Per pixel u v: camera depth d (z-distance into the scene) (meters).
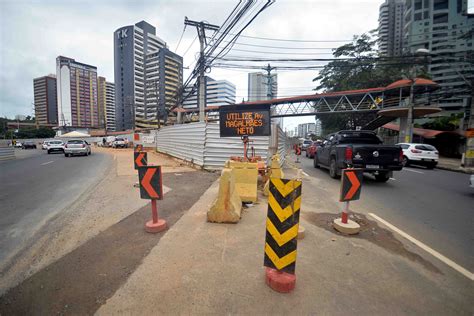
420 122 32.34
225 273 2.53
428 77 28.56
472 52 17.97
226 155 9.58
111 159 16.08
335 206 5.19
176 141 14.27
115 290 2.28
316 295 2.21
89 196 5.84
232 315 1.96
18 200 5.54
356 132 9.00
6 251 3.12
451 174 11.12
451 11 44.97
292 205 2.16
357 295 2.22
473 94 14.41
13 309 2.09
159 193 3.63
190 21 13.62
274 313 1.98
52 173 9.70
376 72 30.36
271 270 2.42
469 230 3.90
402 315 1.99
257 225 3.90
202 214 4.41
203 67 14.23
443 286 2.40
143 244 3.22
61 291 2.30
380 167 7.47
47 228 3.87
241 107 6.88
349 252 3.06
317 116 35.41
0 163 13.66
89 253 3.01
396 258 2.94
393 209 5.05
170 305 2.07
